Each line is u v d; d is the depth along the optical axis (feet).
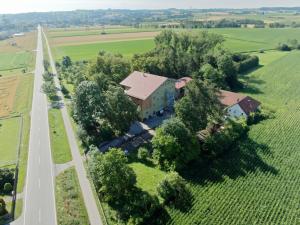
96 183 193.67
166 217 171.83
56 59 629.51
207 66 372.17
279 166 208.74
